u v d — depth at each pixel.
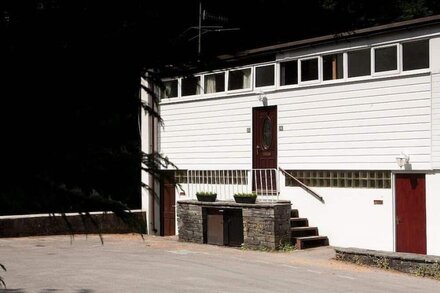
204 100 18.48
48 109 2.24
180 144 19.14
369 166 14.69
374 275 11.77
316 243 15.48
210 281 10.79
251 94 17.27
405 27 13.86
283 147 16.50
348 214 15.12
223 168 17.94
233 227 16.47
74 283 10.48
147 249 15.77
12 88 2.22
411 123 13.94
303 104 16.06
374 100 14.62
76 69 2.23
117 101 2.28
